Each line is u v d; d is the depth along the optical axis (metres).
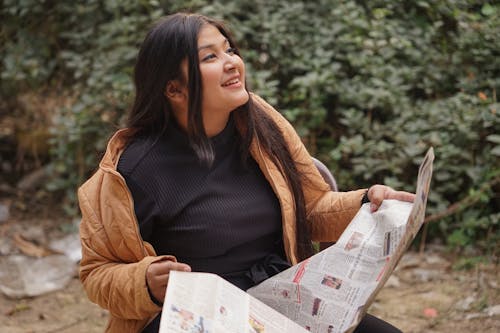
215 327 1.55
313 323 1.78
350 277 1.80
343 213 2.08
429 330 3.11
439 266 3.66
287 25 4.33
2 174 4.88
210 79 1.86
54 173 4.66
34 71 4.59
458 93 3.97
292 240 2.01
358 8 4.21
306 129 4.10
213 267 1.95
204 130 1.89
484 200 3.62
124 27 4.34
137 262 1.81
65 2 4.64
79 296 3.63
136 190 1.90
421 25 4.31
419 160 3.76
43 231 4.26
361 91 4.03
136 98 1.96
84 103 4.32
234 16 4.44
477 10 4.25
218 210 1.92
